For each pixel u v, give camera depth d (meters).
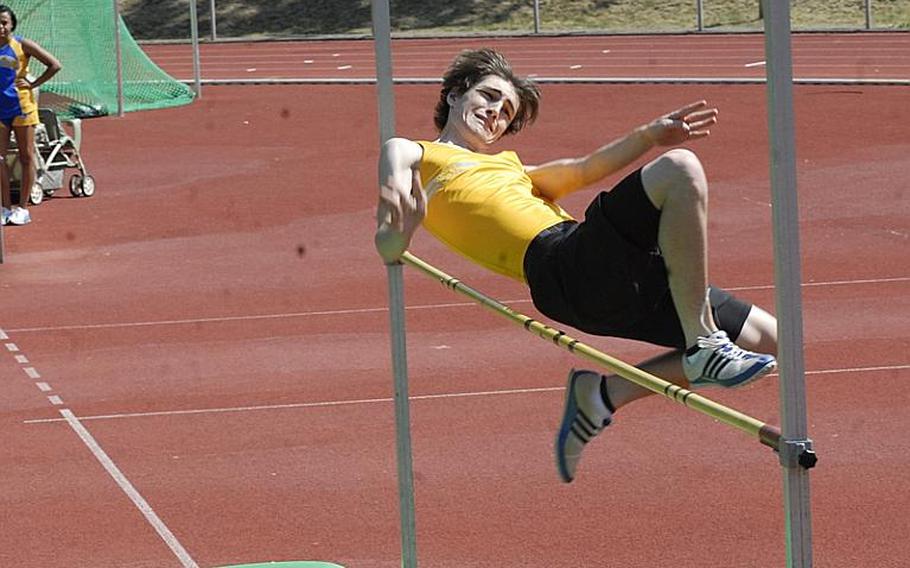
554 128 54.31
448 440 19.22
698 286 9.12
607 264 9.50
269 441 19.44
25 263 32.94
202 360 24.09
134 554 15.42
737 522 15.87
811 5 95.06
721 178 42.25
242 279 30.81
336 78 76.62
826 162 44.34
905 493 16.69
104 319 27.36
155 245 34.84
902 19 90.62
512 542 15.47
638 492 16.94
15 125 38.12
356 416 20.52
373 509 16.62
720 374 8.98
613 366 9.20
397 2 105.44
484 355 23.84
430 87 69.81
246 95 68.75
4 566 15.12
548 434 19.33
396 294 11.95
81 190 41.97
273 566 13.78
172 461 18.67
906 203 37.47
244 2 109.12
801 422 7.21
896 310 26.50
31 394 22.22
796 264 7.03
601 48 86.81
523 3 102.88
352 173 45.28
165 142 53.53
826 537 15.42
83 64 60.69
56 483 17.89
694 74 72.75
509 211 10.53
